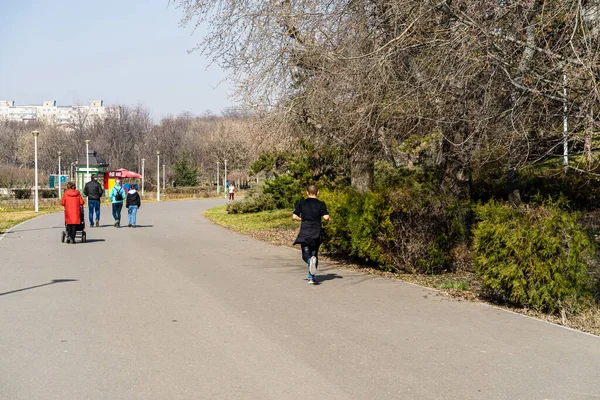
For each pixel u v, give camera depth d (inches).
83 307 323.9
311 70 511.5
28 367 219.6
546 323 298.7
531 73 365.7
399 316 309.1
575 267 326.6
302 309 323.3
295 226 914.1
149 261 514.9
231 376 210.8
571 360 234.8
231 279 421.7
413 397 191.8
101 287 385.4
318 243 417.4
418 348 249.0
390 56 397.1
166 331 272.8
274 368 220.1
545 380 210.2
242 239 731.4
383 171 794.2
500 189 687.7
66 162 3791.8
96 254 563.2
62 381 204.5
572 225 329.7
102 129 4131.4
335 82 452.4
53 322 289.0
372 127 459.8
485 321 300.4
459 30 361.7
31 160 3882.9
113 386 199.8
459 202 464.1
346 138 519.8
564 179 647.1
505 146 412.2
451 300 353.1
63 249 605.3
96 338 260.2
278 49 514.3
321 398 189.9
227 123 3248.0
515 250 324.8
